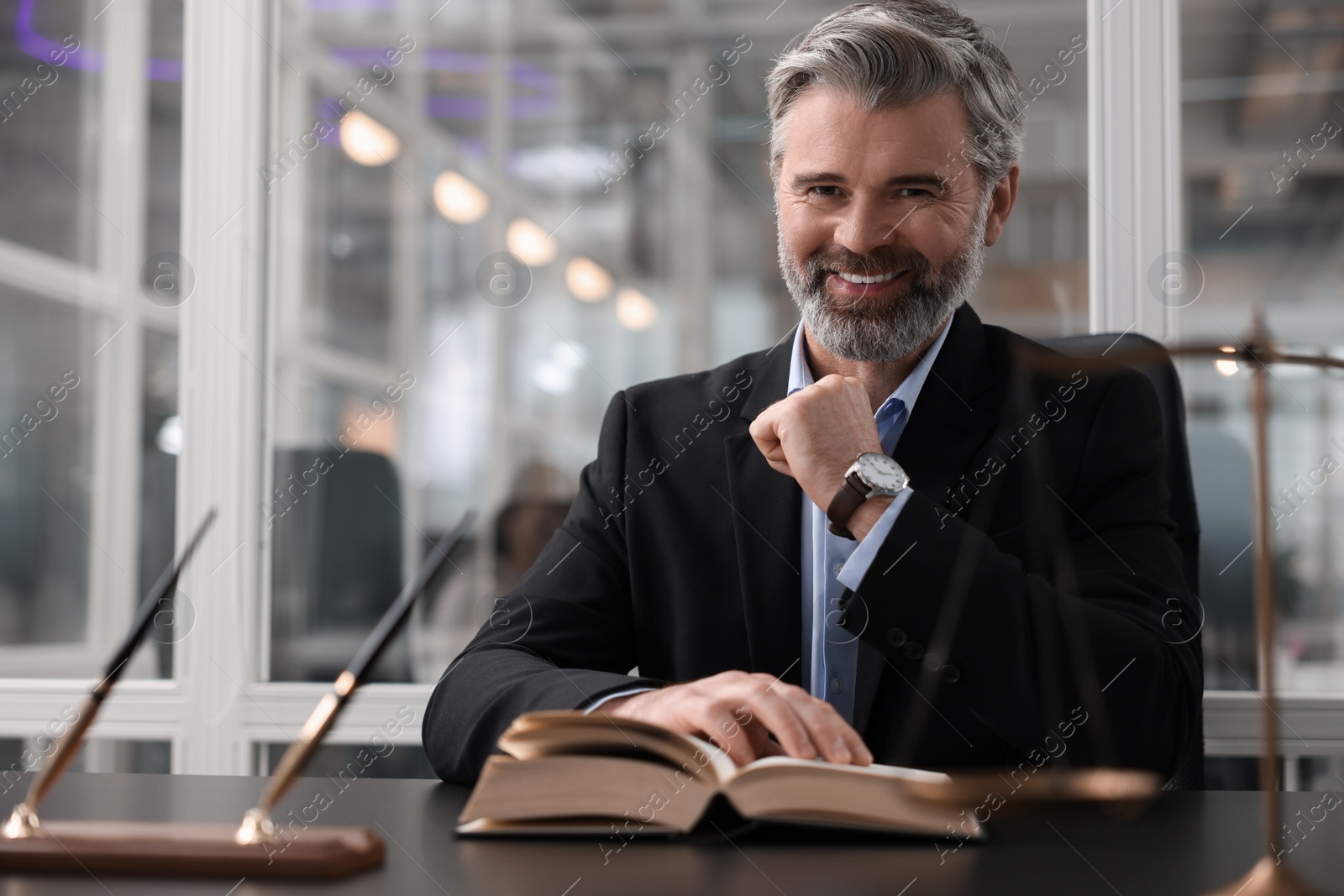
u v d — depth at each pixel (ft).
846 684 3.69
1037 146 11.13
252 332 5.62
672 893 1.82
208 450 5.56
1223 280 9.37
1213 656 5.03
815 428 3.24
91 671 9.06
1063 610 3.08
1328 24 7.79
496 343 17.60
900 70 3.66
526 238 18.47
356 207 14.43
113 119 9.16
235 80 5.67
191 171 5.67
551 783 2.28
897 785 2.28
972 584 2.98
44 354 9.05
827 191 3.78
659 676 3.90
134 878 1.91
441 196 16.30
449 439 16.51
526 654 3.45
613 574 4.04
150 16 9.17
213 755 5.43
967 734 3.40
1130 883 1.89
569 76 17.25
